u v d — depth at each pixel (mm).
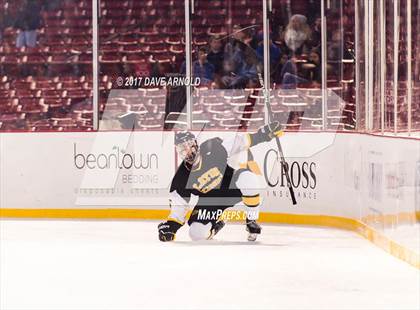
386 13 17266
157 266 15070
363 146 18734
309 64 21062
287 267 14984
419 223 14781
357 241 18062
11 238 18438
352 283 13570
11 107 22422
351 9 20047
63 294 12773
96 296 12609
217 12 21875
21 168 21844
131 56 22203
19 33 22703
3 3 22688
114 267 14984
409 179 15344
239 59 21766
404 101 15930
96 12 22312
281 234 19031
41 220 21375
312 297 12508
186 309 11727
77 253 16484
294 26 21250
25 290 13102
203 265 15156
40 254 16391
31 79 22766
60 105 22344
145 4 22469
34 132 21797
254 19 21734
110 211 21641
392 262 15539
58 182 21766
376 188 17641
